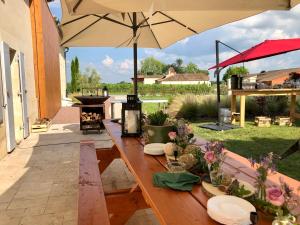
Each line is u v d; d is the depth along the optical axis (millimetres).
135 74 4027
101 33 4695
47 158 4500
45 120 7684
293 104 7738
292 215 979
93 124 6730
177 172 1534
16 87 5816
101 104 6844
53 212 2621
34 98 7641
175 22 3879
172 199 1253
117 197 2094
